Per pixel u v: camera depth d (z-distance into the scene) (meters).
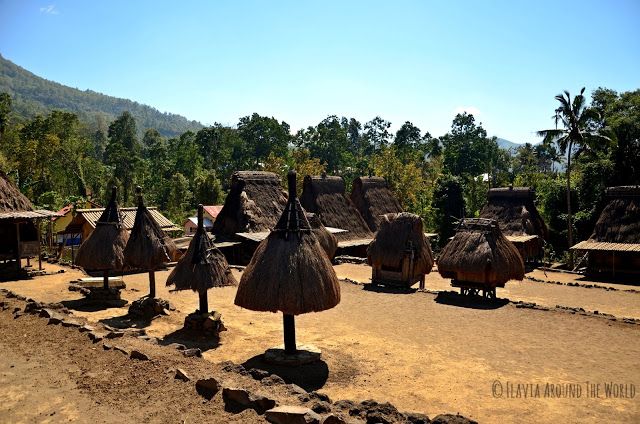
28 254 21.64
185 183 59.44
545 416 7.89
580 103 33.22
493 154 71.38
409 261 19.67
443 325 13.81
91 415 7.18
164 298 17.11
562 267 31.44
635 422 7.65
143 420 7.00
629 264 25.33
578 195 36.94
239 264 26.23
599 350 11.47
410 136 80.50
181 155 75.38
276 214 28.41
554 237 36.97
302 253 10.57
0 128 54.06
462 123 71.00
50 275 21.44
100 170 68.31
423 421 7.00
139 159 70.88
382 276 20.23
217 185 56.41
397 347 11.76
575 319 14.40
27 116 187.38
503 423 7.63
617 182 33.94
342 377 9.78
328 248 24.75
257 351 11.43
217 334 12.62
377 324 13.94
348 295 18.11
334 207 32.25
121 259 15.98
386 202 36.81
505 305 16.28
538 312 15.27
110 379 8.35
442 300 17.14
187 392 7.76
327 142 79.12
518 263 17.64
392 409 7.29
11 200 21.56
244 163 79.00
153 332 12.84
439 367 10.34
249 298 10.37
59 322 11.47
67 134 65.00
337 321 14.29
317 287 10.32
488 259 16.86
